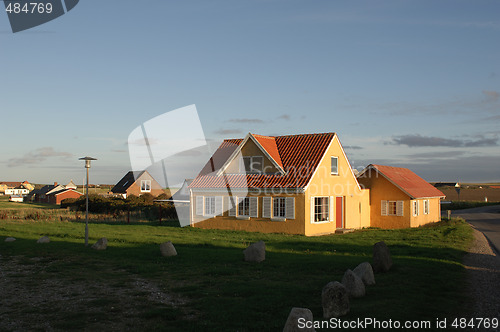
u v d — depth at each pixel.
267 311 8.75
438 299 9.34
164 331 7.68
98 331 7.76
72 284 11.44
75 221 33.62
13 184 172.25
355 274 9.95
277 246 18.34
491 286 10.70
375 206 31.44
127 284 11.34
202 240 20.34
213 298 9.70
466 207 61.84
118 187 65.06
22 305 9.45
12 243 19.19
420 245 18.25
